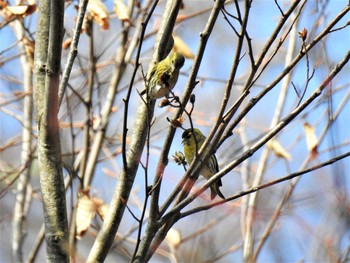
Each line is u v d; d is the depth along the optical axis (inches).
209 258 529.3
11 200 672.4
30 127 501.4
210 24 285.9
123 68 495.8
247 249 470.9
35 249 467.8
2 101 515.8
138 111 324.8
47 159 291.0
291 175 308.0
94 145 479.5
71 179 390.0
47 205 289.6
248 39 293.1
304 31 297.9
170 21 341.4
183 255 506.3
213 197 457.1
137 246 291.0
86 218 376.5
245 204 509.4
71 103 536.1
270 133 303.7
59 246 286.4
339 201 449.4
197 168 306.8
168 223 306.5
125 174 310.8
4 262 677.3
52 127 289.0
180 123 292.7
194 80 292.2
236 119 301.4
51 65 280.5
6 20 462.3
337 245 448.5
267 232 473.4
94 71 485.7
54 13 276.1
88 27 474.9
